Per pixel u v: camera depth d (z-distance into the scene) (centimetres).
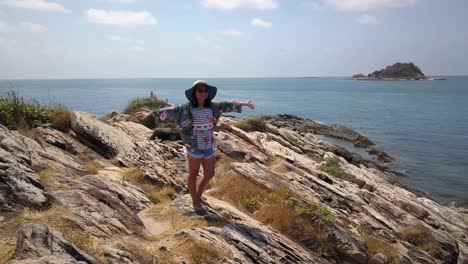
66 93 12431
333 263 887
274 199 1025
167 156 1341
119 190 868
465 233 1517
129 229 694
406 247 1124
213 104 794
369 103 9012
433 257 1142
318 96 11862
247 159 1522
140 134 1559
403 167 2870
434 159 3139
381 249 1012
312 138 3033
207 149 795
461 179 2547
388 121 5625
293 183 1223
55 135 1132
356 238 989
